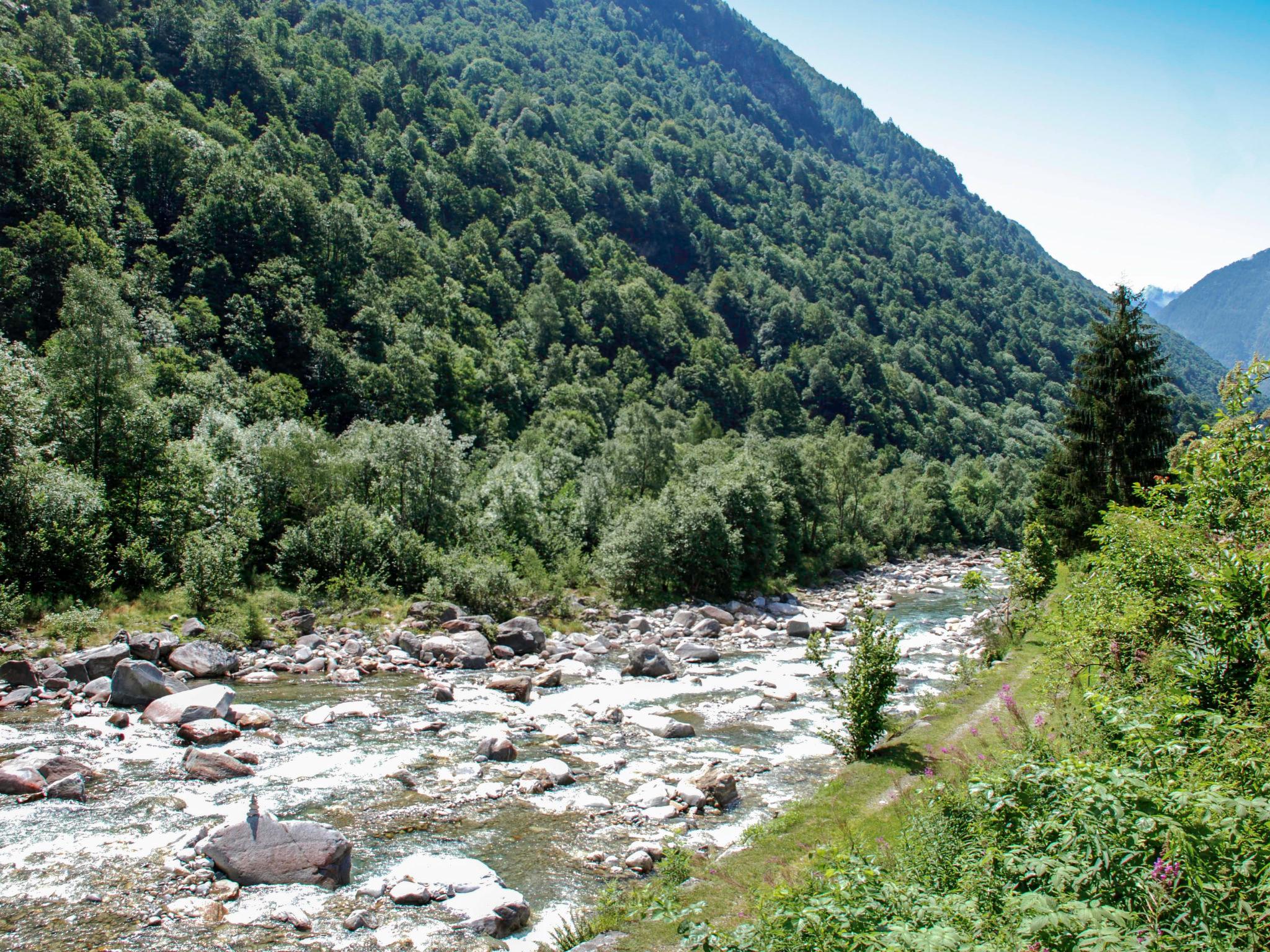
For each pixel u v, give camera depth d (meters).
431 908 11.97
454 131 178.75
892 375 174.75
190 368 67.88
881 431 155.00
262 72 145.12
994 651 25.77
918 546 92.38
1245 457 12.62
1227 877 6.17
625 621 39.59
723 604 46.59
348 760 18.22
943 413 170.75
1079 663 13.27
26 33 114.56
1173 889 6.05
